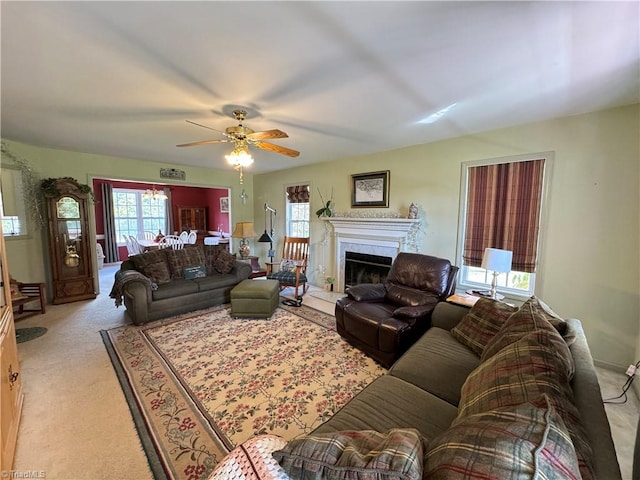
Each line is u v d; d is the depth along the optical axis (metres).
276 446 0.98
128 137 3.54
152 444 1.72
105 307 4.15
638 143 2.42
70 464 1.57
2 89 2.20
